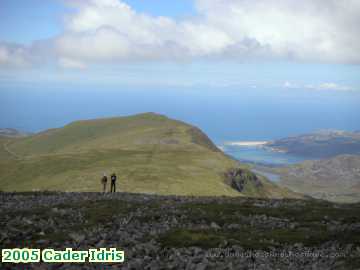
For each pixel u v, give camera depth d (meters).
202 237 25.22
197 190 134.25
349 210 37.38
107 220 29.80
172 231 26.72
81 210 33.50
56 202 37.62
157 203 38.38
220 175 177.62
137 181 136.50
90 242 23.16
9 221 28.25
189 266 19.05
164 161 188.62
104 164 174.50
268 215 34.44
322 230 28.86
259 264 20.23
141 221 30.23
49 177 157.38
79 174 148.25
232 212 35.03
